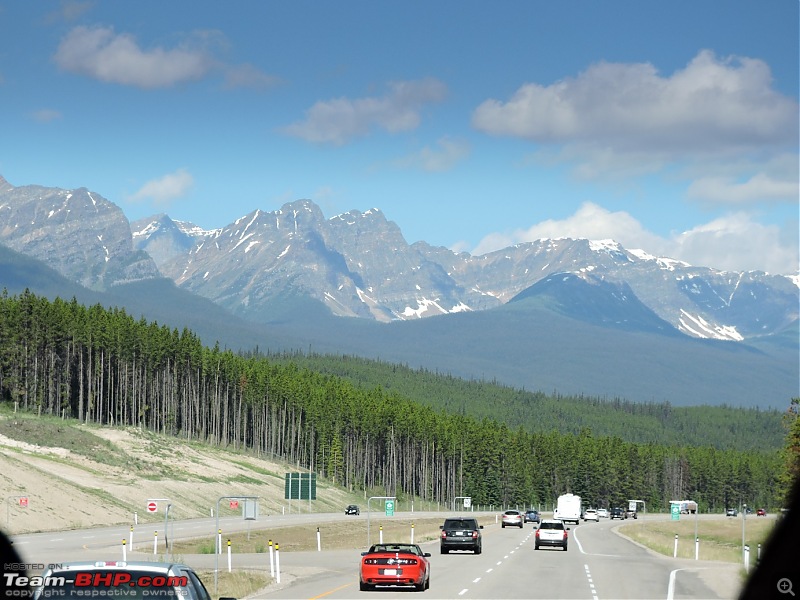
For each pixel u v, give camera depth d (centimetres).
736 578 6425
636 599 5066
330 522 16288
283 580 6100
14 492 12038
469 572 6812
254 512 6128
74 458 17300
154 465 19012
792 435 10869
